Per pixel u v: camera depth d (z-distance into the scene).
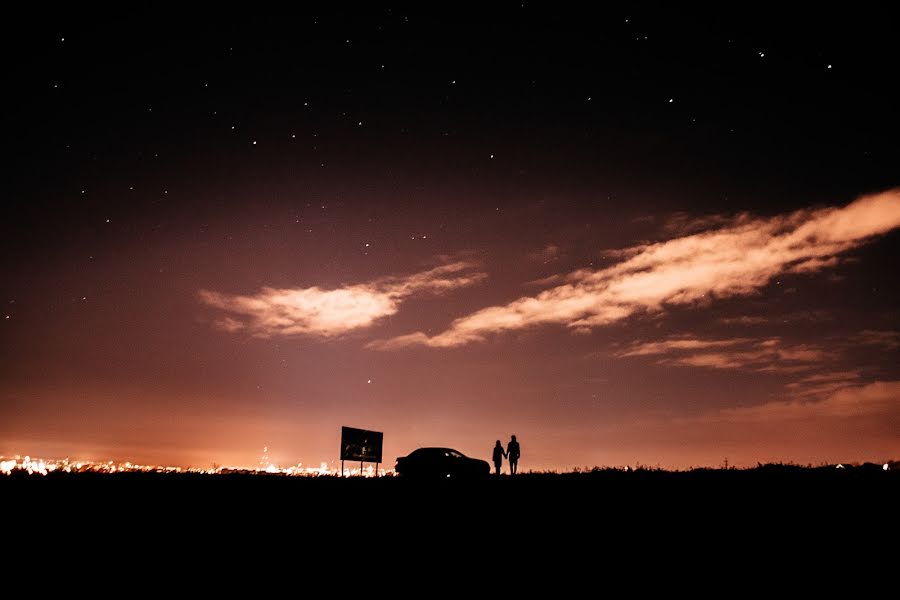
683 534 12.23
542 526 13.07
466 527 13.10
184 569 10.60
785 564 10.54
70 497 14.35
